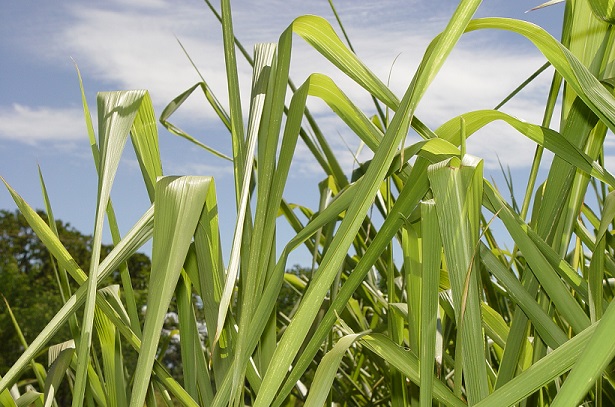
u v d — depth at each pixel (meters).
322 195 0.82
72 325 0.58
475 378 0.37
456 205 0.39
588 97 0.38
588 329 0.33
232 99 0.48
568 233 0.51
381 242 0.43
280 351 0.37
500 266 0.48
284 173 0.46
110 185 0.41
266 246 0.45
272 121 0.46
